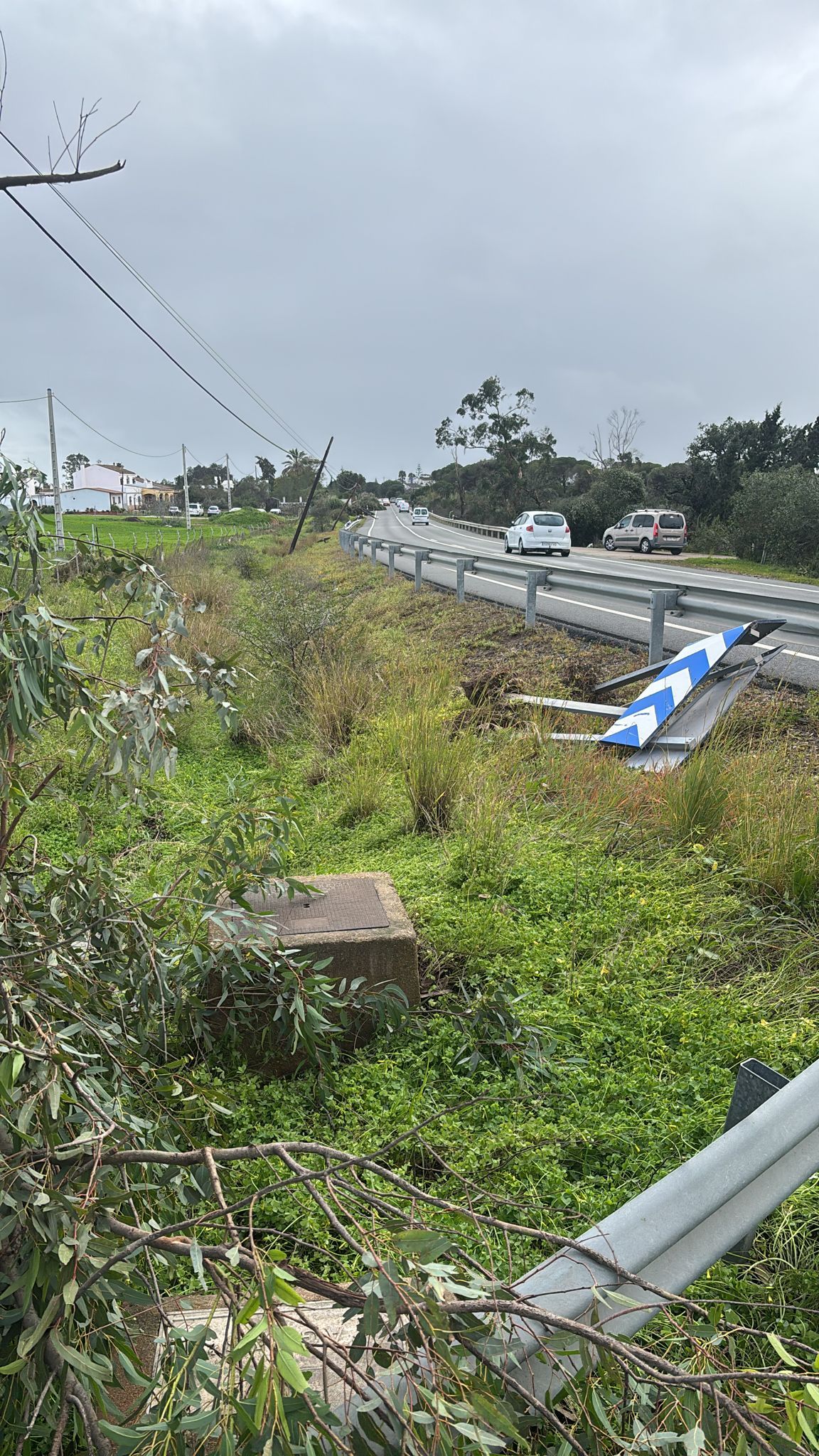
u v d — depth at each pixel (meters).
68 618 2.64
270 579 22.33
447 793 6.22
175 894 3.71
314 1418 1.29
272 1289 1.27
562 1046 3.69
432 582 20.94
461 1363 1.40
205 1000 3.60
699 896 4.77
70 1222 1.58
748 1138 1.93
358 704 9.25
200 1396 1.37
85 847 3.08
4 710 2.41
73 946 2.77
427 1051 3.72
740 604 8.32
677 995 4.01
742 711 7.90
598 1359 1.46
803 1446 1.42
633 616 14.62
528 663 10.77
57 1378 1.62
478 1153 3.04
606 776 6.31
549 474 84.62
